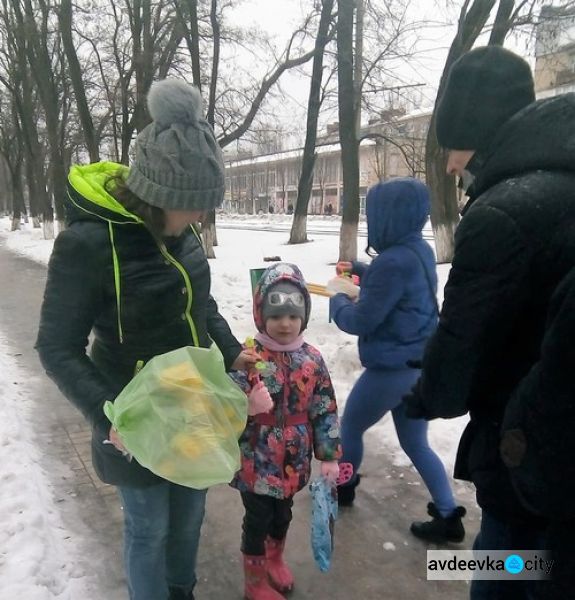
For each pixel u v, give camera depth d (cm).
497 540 158
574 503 127
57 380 167
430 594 243
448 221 1090
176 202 164
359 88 1188
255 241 1792
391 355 268
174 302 179
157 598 196
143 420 158
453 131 162
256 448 224
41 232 2497
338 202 5809
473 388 154
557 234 134
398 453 366
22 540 255
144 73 1552
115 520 293
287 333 227
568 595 133
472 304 139
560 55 1032
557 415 125
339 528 288
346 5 1030
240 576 254
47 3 1877
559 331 123
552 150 138
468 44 973
